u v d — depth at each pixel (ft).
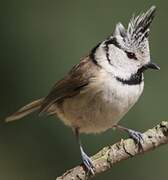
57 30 49.19
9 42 49.16
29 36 49.11
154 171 45.57
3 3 49.75
